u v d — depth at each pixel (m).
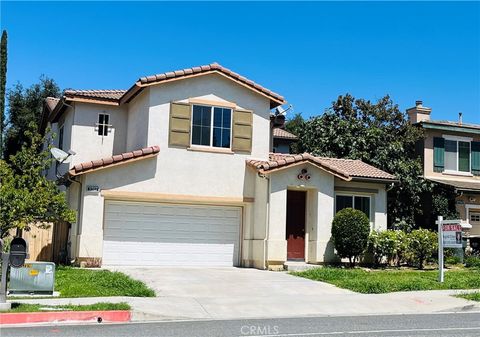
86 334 9.47
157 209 20.31
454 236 16.58
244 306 12.78
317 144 29.48
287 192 21.14
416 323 11.07
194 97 20.80
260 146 21.48
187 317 11.62
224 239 21.03
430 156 28.27
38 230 19.89
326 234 20.67
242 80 21.17
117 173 19.56
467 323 11.10
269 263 19.56
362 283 15.70
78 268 18.05
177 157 20.36
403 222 26.30
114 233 19.72
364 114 30.55
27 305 11.66
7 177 17.36
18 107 35.91
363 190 22.39
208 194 20.58
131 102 22.42
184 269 19.17
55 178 24.31
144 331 9.84
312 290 15.11
